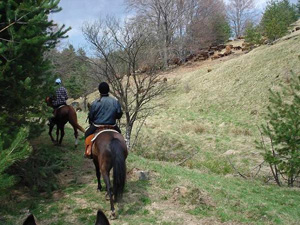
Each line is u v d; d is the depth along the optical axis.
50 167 8.12
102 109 7.41
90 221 6.79
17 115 7.25
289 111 10.78
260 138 19.28
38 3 6.99
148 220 6.86
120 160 6.34
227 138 19.77
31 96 7.11
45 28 8.01
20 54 6.48
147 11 46.28
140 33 14.83
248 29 49.22
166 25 42.62
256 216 7.41
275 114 11.16
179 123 24.58
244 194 8.99
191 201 7.85
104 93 7.56
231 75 33.41
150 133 19.92
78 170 9.80
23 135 4.50
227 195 8.54
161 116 27.66
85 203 7.63
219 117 26.09
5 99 7.11
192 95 32.72
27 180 7.95
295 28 45.72
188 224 6.82
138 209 7.37
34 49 7.00
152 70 15.72
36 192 8.07
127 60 14.95
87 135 7.50
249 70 32.53
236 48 52.12
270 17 46.81
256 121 23.31
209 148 17.97
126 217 6.96
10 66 6.79
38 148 9.48
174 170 10.83
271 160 10.87
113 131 7.24
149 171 9.92
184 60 50.69
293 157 10.28
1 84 6.90
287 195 9.44
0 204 7.21
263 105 25.75
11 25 6.30
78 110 31.97
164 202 7.84
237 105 27.73
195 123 24.39
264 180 12.57
